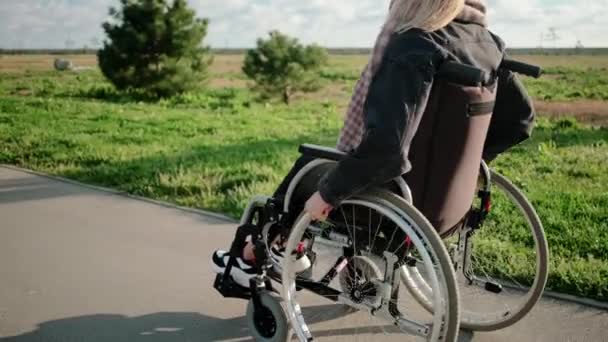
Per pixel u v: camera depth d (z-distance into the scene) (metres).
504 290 3.44
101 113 14.80
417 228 2.16
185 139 9.93
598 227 4.20
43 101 17.69
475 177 2.37
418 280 3.24
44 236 4.54
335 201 2.11
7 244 4.36
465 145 2.18
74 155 7.71
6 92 24.89
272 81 26.53
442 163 2.17
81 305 3.32
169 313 3.23
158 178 6.21
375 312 2.48
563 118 11.94
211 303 3.35
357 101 2.29
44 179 6.55
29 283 3.62
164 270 3.83
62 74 36.62
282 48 26.88
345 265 2.72
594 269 3.46
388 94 1.97
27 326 3.06
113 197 5.74
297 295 3.44
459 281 3.51
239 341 2.94
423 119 2.11
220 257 2.98
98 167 6.93
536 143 8.36
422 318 3.18
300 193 2.50
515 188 2.73
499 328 2.88
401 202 2.18
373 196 2.23
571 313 3.13
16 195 5.86
